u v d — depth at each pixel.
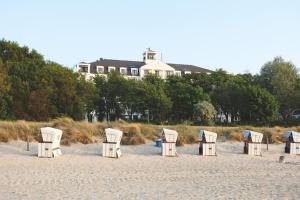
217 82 94.88
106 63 125.00
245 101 81.56
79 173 18.48
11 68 60.69
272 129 42.06
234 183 17.02
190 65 138.62
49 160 22.41
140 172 19.61
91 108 76.12
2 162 20.97
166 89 86.81
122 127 33.81
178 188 15.52
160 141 30.55
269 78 96.06
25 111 56.41
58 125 32.69
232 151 30.77
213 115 76.25
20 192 13.86
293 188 15.95
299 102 86.94
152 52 130.62
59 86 61.22
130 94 81.50
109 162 22.81
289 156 29.70
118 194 14.02
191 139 33.50
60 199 12.91
